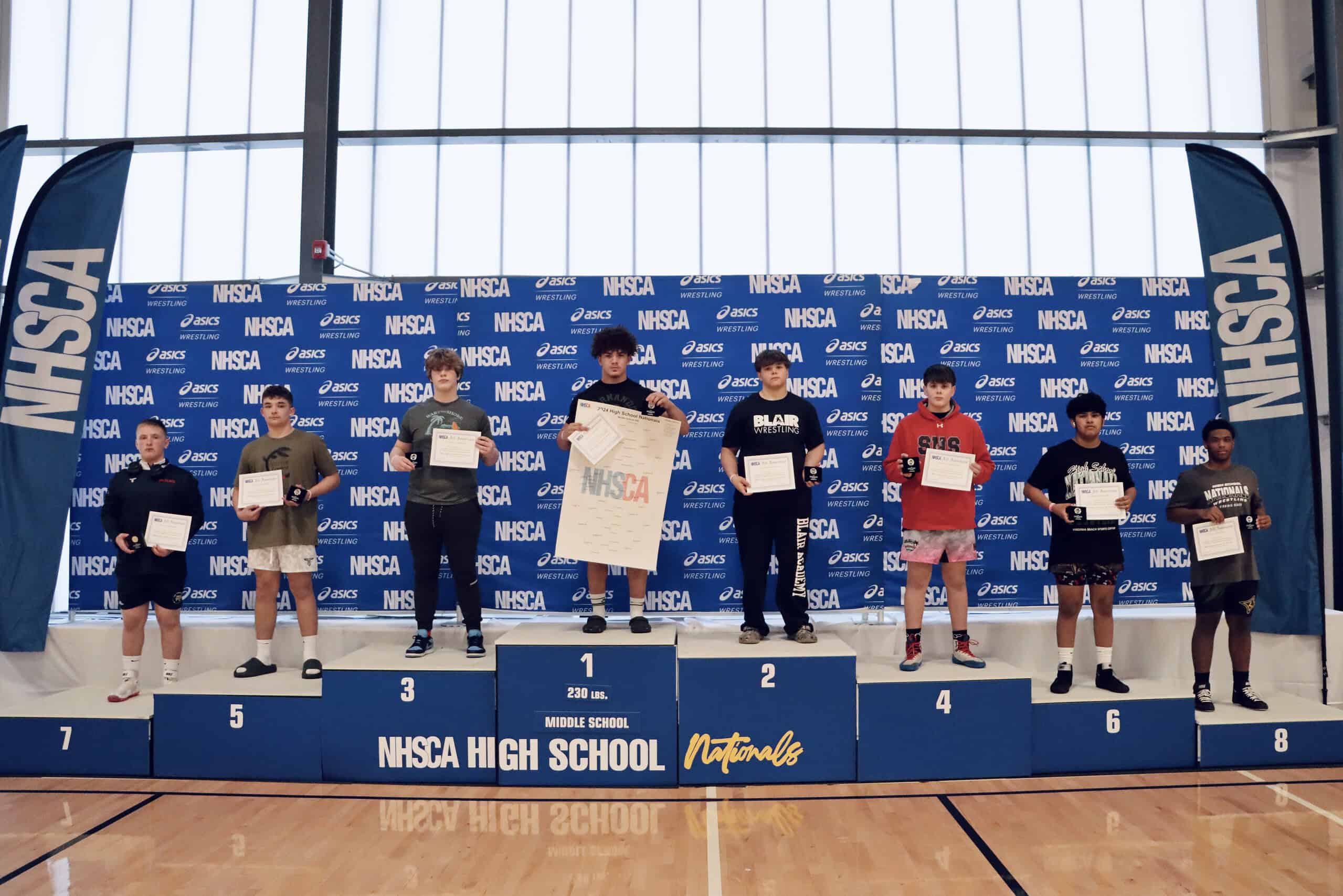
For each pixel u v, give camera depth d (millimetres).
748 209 5336
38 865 2660
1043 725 3494
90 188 4359
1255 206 4324
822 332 4355
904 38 5305
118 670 4223
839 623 4293
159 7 5355
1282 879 2520
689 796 3279
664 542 4297
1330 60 4969
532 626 3965
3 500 4172
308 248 4938
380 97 5340
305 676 3758
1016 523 4320
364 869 2621
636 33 5328
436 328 4410
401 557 4336
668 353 4371
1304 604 4117
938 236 5336
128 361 4418
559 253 5320
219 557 4336
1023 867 2617
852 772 3412
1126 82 5281
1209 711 3684
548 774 3404
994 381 4375
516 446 4359
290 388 4336
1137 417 4379
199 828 2957
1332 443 4805
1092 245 5355
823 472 4305
